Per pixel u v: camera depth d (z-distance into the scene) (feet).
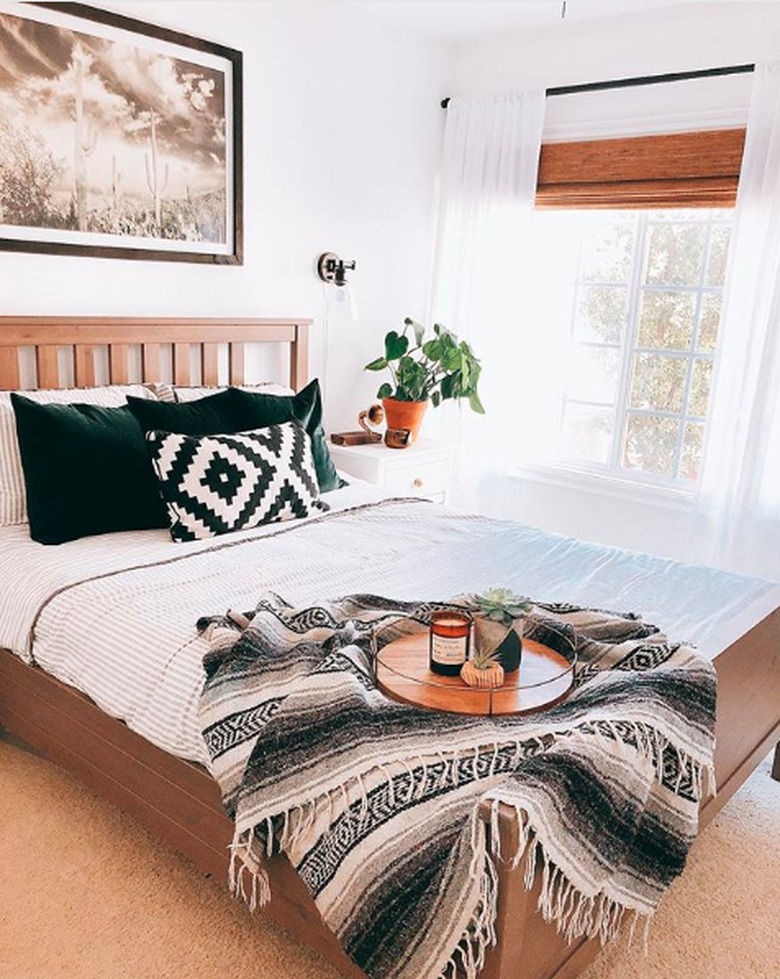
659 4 10.70
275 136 10.76
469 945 3.87
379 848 4.12
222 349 10.76
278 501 8.53
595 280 12.64
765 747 7.16
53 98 8.43
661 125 11.16
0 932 5.56
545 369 13.25
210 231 10.20
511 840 3.81
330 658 5.13
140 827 6.66
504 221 12.42
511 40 12.29
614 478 12.57
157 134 9.40
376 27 11.69
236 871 5.20
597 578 7.55
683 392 12.02
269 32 10.38
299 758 4.58
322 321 12.01
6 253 8.36
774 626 7.00
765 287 10.25
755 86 10.09
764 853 6.83
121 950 5.46
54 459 7.57
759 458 10.52
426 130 12.93
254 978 5.30
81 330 8.91
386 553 7.91
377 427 13.12
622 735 4.50
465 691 5.01
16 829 6.59
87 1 8.53
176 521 7.80
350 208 12.02
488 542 8.50
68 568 6.96
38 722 6.81
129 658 5.88
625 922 5.77
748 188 10.30
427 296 13.78
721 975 5.49
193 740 5.33
